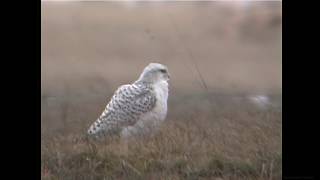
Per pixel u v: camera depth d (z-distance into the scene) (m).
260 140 14.16
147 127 15.39
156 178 12.76
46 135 15.34
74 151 13.76
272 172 12.93
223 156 13.38
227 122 15.80
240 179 12.82
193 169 13.09
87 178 12.87
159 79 15.63
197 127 15.66
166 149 13.92
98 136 15.06
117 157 13.45
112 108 15.29
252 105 20.45
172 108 21.22
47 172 13.15
